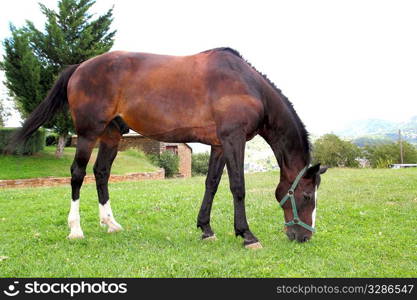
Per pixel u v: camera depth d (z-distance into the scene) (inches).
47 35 789.9
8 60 745.0
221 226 230.8
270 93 185.3
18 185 625.3
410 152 1583.4
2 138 741.9
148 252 171.5
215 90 176.9
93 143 196.9
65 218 251.0
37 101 765.9
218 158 195.8
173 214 266.2
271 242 189.0
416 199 304.2
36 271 149.4
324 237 197.8
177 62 188.1
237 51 192.9
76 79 196.9
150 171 864.3
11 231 223.0
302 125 186.5
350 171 641.6
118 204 301.7
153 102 183.2
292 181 183.6
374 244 182.9
